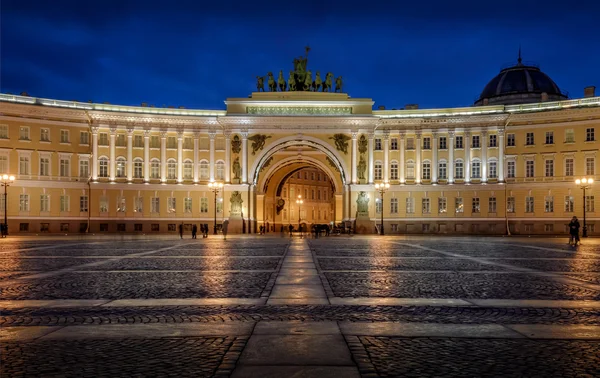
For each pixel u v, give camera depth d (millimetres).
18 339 12328
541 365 10438
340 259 34000
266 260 33094
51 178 89625
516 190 93188
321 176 145625
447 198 95562
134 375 9820
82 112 91438
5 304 17016
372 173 95625
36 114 88562
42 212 89125
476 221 94500
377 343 11953
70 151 91188
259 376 9703
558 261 32656
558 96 104500
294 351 11250
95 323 14062
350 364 10406
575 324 13984
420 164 96312
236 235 87125
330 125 95375
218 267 28594
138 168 94938
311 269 27531
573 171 89625
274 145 95688
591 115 88438
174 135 96312
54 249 43906
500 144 93750
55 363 10516
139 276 24438
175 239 67688
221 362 10516
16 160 87125
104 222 92750
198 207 96188
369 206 95312
